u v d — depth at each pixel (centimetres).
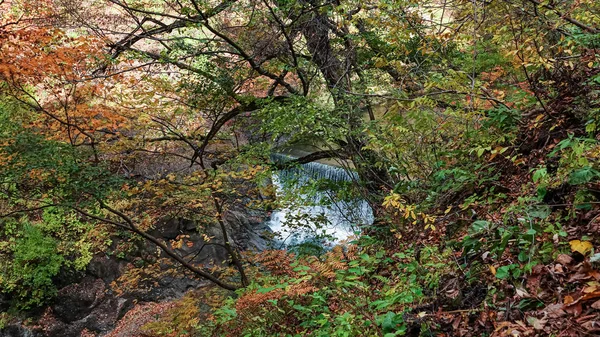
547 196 352
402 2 548
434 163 561
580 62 457
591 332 212
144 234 738
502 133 486
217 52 818
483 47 587
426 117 489
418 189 568
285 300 453
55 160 625
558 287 253
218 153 930
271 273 547
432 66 626
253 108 873
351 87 806
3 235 1157
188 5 773
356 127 739
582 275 243
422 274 376
